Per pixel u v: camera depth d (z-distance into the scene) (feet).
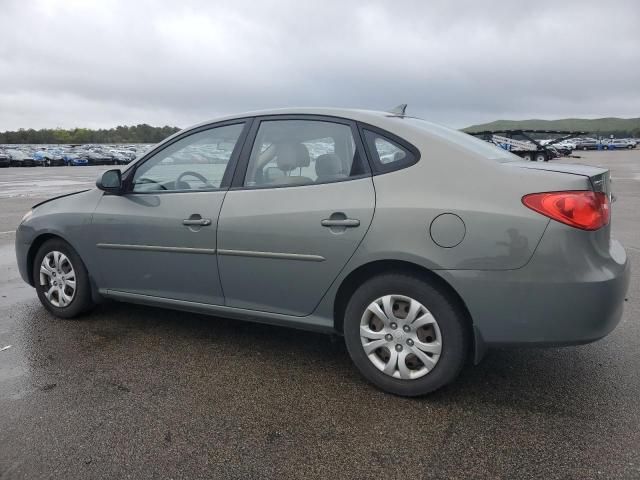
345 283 9.84
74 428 8.64
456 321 9.03
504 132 92.73
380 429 8.59
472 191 8.79
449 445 8.12
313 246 9.82
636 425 8.55
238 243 10.62
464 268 8.67
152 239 11.81
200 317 14.10
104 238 12.60
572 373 10.49
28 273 14.43
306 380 10.38
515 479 7.30
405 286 9.25
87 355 11.60
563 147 146.82
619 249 9.81
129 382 10.29
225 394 9.81
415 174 9.27
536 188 8.50
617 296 8.56
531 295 8.41
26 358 11.44
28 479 7.38
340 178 9.93
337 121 10.32
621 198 43.14
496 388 9.93
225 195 10.96
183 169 11.80
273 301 10.64
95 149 242.17
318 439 8.34
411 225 8.96
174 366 11.03
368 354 9.78
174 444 8.20
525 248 8.36
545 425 8.61
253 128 11.18
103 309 14.78
